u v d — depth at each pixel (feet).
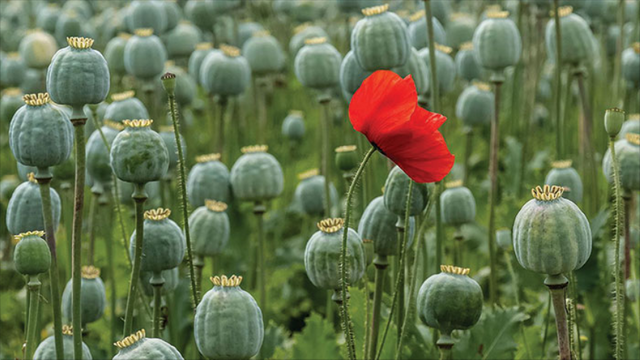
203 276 4.93
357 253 3.85
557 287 3.54
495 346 4.30
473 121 5.85
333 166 6.77
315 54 4.99
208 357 3.61
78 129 3.70
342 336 4.81
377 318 4.03
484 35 5.06
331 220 3.86
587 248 3.52
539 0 6.34
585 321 4.91
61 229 6.17
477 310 3.76
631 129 5.11
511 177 6.32
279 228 6.28
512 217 5.34
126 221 5.15
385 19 4.35
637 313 4.36
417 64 4.66
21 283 6.35
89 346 4.73
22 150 3.69
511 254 5.08
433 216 4.76
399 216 3.97
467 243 5.80
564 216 3.50
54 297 3.74
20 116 3.70
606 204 5.42
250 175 4.91
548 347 4.58
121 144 3.71
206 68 5.86
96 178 4.71
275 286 5.58
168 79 3.72
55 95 3.68
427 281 3.79
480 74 6.46
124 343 3.37
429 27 4.40
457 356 4.31
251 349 3.59
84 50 3.70
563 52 5.45
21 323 5.74
